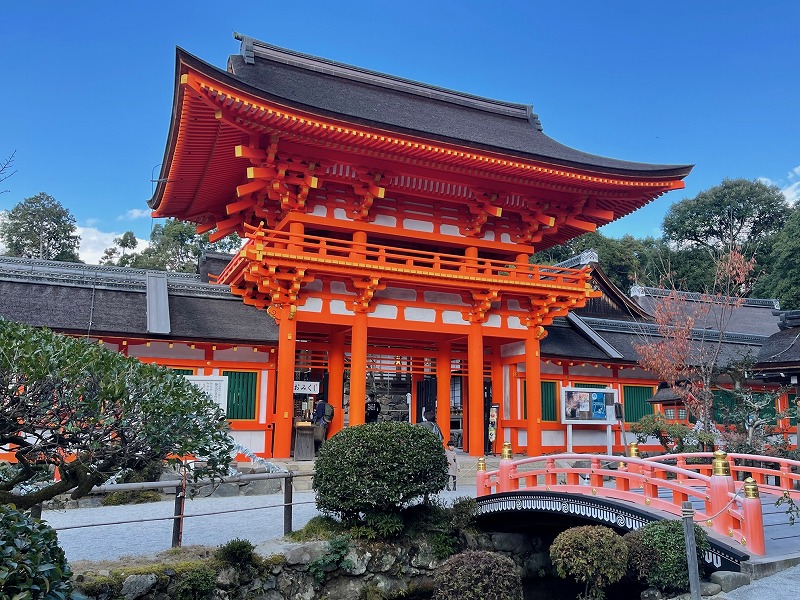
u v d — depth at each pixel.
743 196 69.19
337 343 22.62
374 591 11.39
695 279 64.94
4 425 6.03
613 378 27.34
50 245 70.19
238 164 20.19
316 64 27.17
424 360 24.86
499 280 21.75
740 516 9.79
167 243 75.00
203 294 22.62
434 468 12.04
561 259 70.44
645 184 22.33
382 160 20.00
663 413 26.56
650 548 9.42
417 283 21.03
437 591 9.34
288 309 19.77
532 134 29.92
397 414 33.38
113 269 29.11
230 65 24.92
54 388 6.06
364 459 11.66
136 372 6.76
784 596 8.16
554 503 12.15
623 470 12.34
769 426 22.88
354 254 20.31
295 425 20.33
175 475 16.48
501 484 13.92
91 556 10.66
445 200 22.42
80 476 6.85
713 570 9.39
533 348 23.45
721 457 10.28
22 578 5.27
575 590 13.70
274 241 19.56
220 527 13.09
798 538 10.56
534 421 22.94
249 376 20.44
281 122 17.50
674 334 27.77
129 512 14.41
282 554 10.82
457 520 13.14
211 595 9.73
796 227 53.75
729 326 42.72
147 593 9.23
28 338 6.16
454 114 28.64
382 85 28.09
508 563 9.40
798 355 17.23
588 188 22.52
